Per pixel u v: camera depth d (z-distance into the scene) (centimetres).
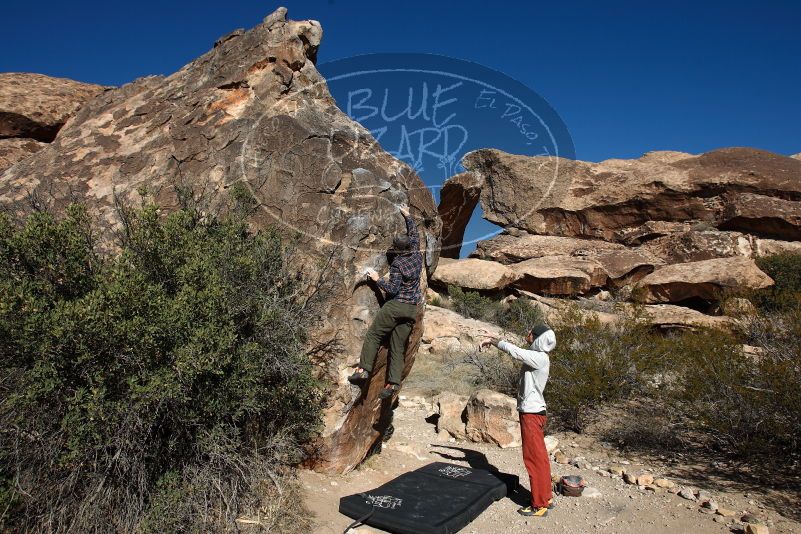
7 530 338
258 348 415
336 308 487
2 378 349
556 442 673
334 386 487
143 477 370
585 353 799
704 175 2317
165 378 354
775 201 2131
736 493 523
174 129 584
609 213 2375
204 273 400
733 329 959
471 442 695
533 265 2055
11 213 483
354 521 444
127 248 434
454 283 1942
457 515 449
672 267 1845
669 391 762
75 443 338
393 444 645
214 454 394
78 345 339
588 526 461
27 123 852
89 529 344
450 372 1006
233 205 498
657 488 538
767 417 606
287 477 470
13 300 336
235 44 637
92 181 557
